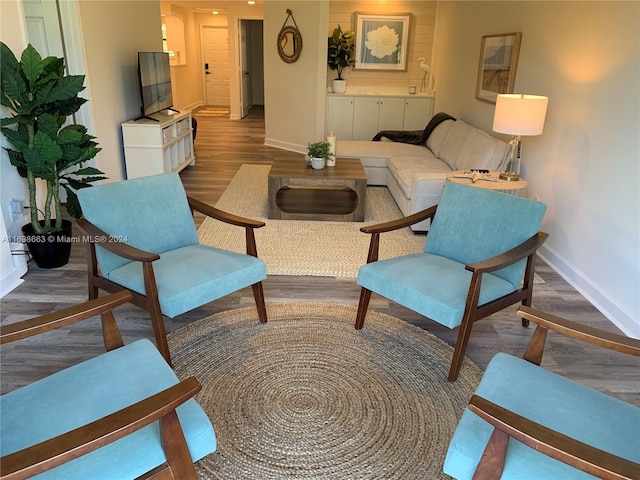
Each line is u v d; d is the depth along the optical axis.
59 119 3.07
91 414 1.27
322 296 2.90
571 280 3.17
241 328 2.53
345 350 2.37
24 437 1.18
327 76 7.38
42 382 1.38
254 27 12.51
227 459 1.69
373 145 5.73
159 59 5.55
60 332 2.45
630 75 2.63
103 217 2.27
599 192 2.90
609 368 2.29
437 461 1.71
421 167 4.78
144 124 4.91
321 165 4.41
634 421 1.29
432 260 2.42
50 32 4.06
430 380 2.16
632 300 2.57
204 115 11.12
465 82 5.78
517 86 4.23
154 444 1.20
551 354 2.38
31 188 2.96
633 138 2.59
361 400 2.02
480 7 5.29
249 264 2.34
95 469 1.12
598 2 2.96
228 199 4.81
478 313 2.09
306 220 4.23
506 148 3.87
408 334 2.52
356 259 3.41
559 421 1.28
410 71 7.46
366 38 7.23
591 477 1.11
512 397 1.36
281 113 7.49
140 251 2.04
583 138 3.10
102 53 4.56
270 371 2.19
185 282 2.11
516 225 2.27
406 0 7.07
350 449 1.76
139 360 1.49
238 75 10.49
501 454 1.13
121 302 1.54
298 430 1.84
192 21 11.61
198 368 2.19
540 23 3.78
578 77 3.18
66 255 3.21
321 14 6.36
